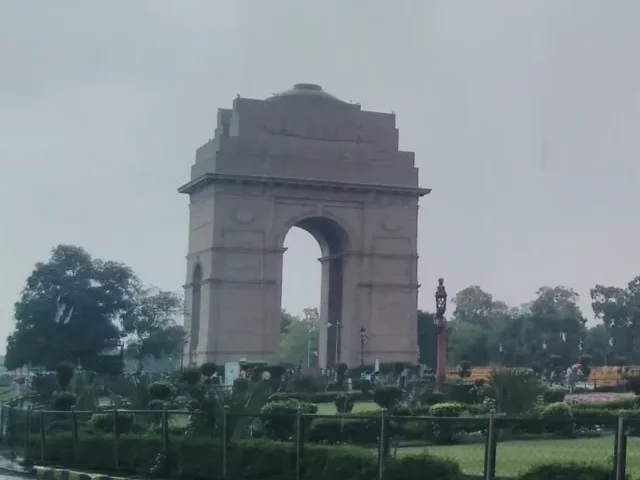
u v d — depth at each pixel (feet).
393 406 212.23
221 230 405.59
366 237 423.23
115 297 422.41
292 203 415.03
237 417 132.67
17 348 414.21
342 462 114.73
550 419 102.01
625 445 97.25
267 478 122.62
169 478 134.10
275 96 419.13
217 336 401.49
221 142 408.05
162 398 219.00
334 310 437.99
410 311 425.28
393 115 430.61
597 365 636.89
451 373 392.88
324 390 327.67
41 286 418.51
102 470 147.84
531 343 648.79
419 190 426.10
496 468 114.73
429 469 108.27
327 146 419.74
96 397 214.07
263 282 407.44
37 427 171.32
